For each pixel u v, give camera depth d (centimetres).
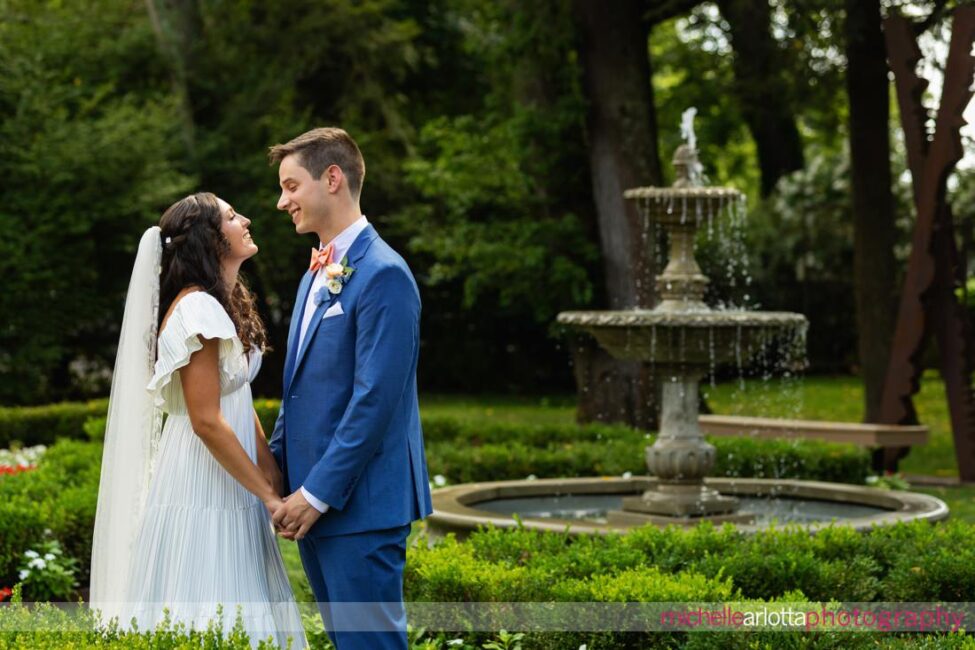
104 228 1527
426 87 2148
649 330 612
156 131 1559
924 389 2088
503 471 863
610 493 745
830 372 2377
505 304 1402
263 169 1800
